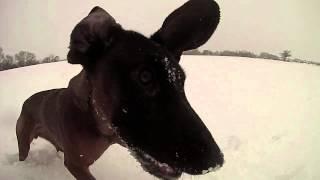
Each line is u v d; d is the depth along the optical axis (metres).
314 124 0.65
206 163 0.29
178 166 0.29
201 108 0.72
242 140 0.59
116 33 0.33
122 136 0.32
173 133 0.29
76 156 0.39
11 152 0.57
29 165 0.54
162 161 0.30
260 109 0.73
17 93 0.79
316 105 0.75
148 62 0.31
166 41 0.34
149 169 0.32
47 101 0.43
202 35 0.35
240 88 0.86
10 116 0.69
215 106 0.73
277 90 0.86
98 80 0.33
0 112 0.70
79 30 0.32
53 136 0.45
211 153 0.29
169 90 0.30
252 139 0.60
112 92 0.32
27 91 0.81
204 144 0.29
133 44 0.32
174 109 0.30
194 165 0.29
